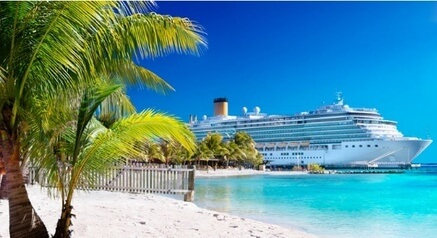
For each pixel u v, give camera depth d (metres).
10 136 4.48
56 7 4.11
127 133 4.66
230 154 78.38
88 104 4.82
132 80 7.58
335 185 33.16
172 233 7.33
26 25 4.28
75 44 4.19
